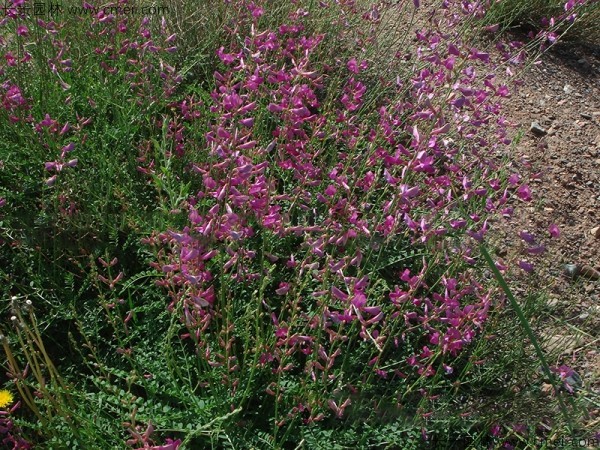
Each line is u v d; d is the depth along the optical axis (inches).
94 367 107.3
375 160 118.4
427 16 194.2
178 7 162.6
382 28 186.4
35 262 114.8
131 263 119.0
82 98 137.1
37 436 94.3
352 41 175.5
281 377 98.4
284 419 93.4
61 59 140.3
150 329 105.6
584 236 156.7
